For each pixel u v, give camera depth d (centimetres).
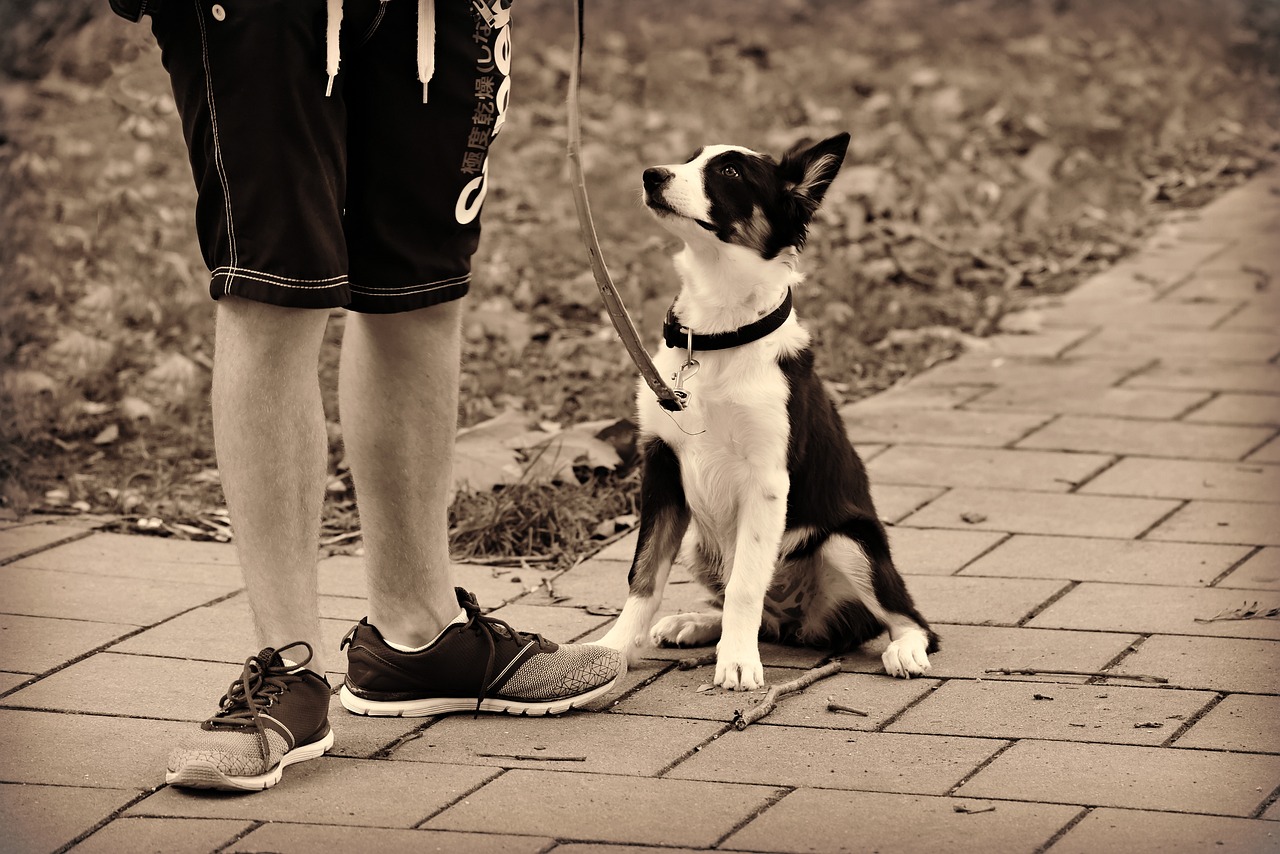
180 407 843
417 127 418
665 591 623
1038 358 952
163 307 956
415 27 409
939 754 437
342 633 552
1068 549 641
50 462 764
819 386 547
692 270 529
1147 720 459
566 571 636
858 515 541
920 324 1020
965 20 1930
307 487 417
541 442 752
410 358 443
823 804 400
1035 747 441
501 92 432
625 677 515
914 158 1342
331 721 464
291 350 406
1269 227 1227
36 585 595
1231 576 602
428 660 462
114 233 1020
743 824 388
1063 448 786
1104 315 1035
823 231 1158
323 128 395
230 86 386
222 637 540
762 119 1485
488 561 651
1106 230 1225
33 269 970
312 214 393
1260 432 804
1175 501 703
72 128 1145
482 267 1085
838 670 521
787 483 522
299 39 386
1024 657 521
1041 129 1462
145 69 1030
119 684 492
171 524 684
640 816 393
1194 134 1492
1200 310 1038
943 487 729
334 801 402
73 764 426
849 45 1806
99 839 378
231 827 385
